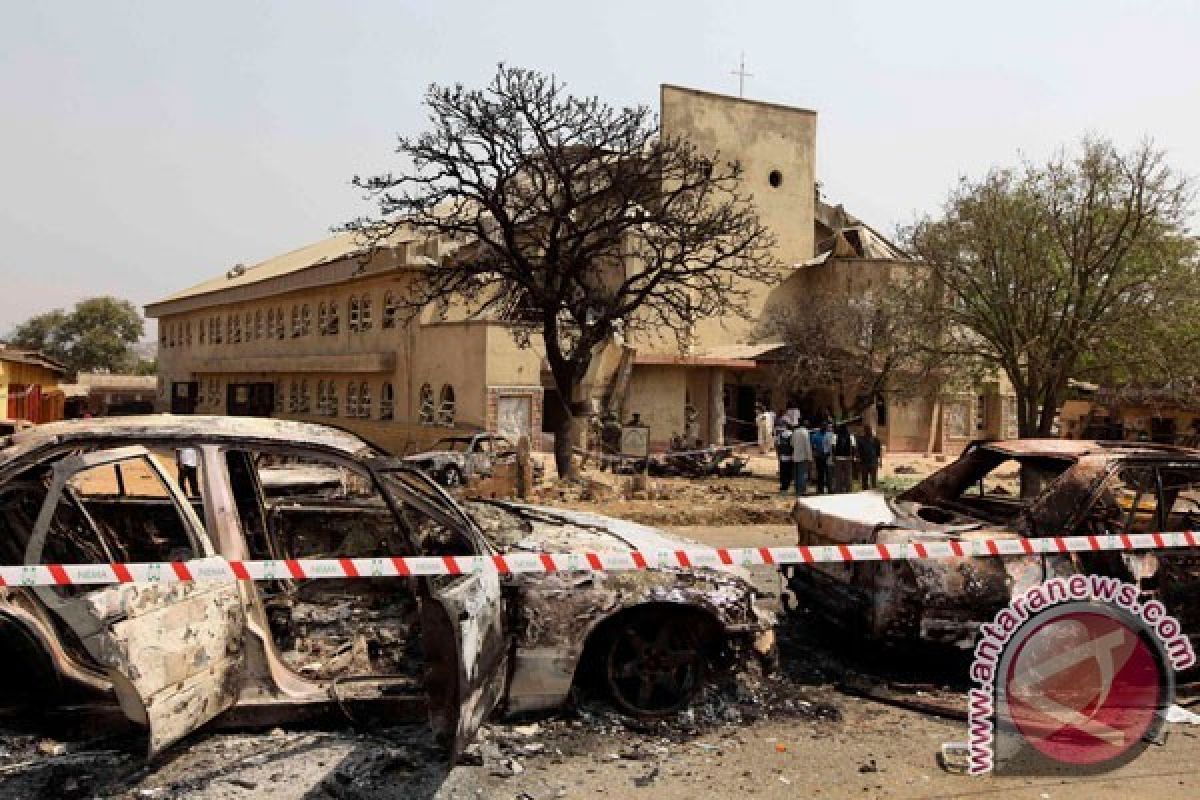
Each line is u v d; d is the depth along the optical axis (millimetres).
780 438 19750
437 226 20359
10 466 4316
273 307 40281
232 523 4477
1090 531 5840
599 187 23375
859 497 7086
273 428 4824
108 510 5816
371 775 4219
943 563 5465
